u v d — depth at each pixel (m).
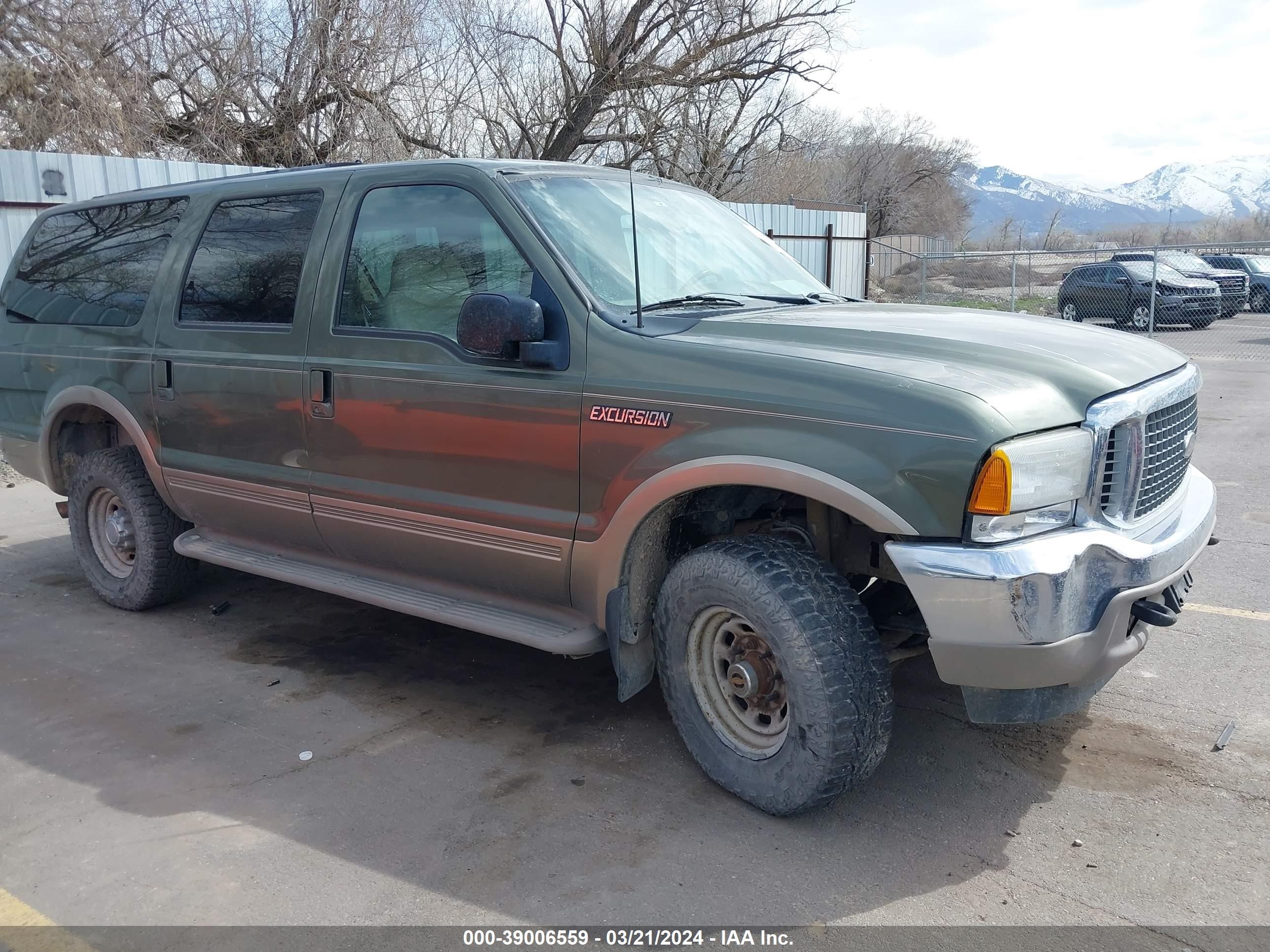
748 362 3.09
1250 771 3.43
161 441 4.86
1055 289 29.33
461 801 3.36
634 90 20.89
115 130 14.91
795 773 3.07
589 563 3.43
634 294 3.59
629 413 3.24
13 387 5.68
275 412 4.27
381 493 3.96
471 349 3.37
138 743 3.83
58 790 3.47
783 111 25.25
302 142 18.16
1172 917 2.68
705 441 3.09
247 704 4.17
